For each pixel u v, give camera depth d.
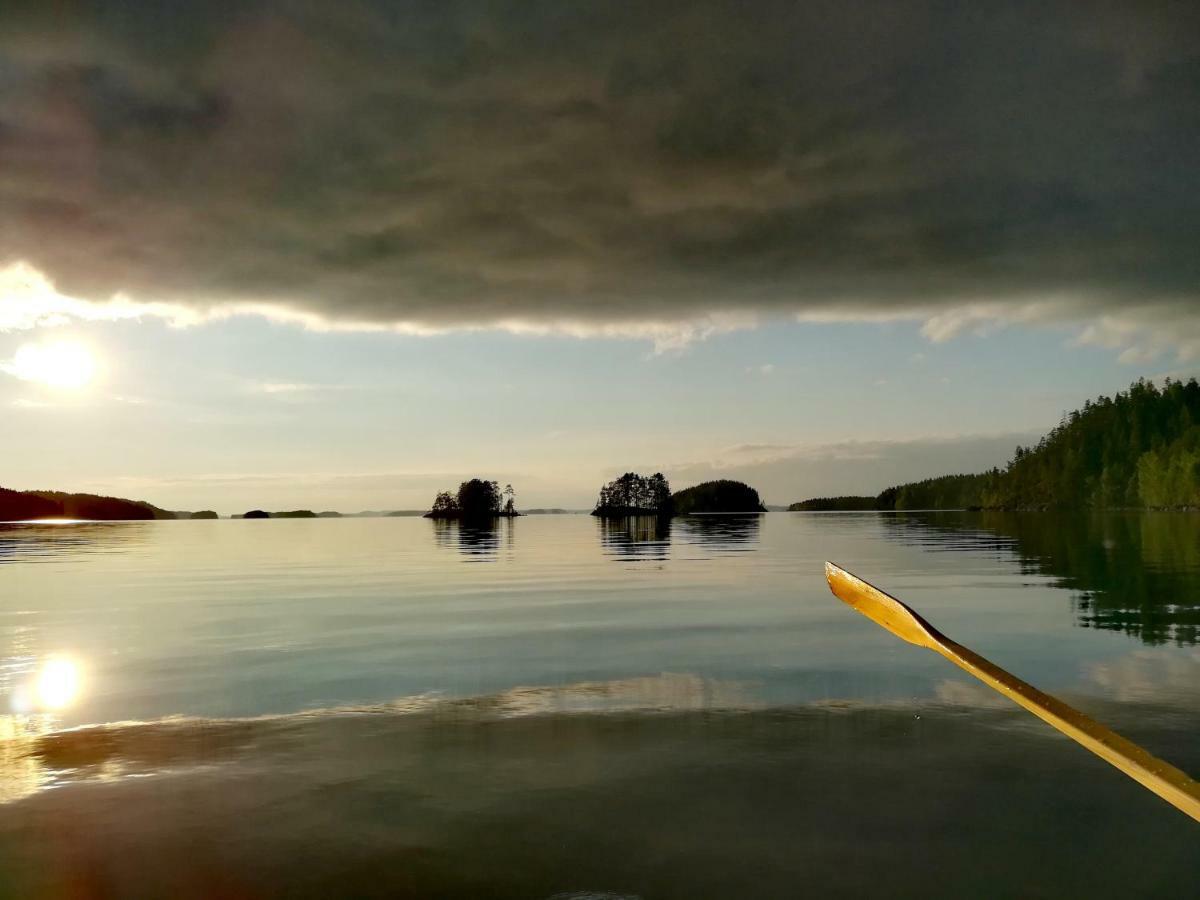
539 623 8.90
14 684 5.95
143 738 4.45
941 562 17.80
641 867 2.78
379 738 4.39
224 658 6.96
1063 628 7.93
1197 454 108.69
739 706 5.00
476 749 4.16
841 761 3.87
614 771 3.77
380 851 2.94
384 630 8.52
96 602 11.60
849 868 2.75
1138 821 3.09
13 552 27.30
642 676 5.95
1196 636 7.38
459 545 30.92
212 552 27.33
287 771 3.84
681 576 15.08
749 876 2.70
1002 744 4.10
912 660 6.47
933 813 3.21
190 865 2.84
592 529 49.38
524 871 2.77
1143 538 28.11
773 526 51.91
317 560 22.39
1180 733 4.30
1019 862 2.78
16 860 2.89
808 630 8.17
